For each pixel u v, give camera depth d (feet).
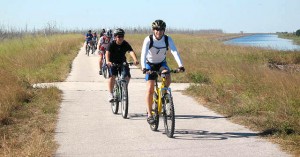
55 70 74.33
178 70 29.43
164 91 30.14
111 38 66.18
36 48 111.65
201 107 41.37
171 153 26.11
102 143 28.78
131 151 26.73
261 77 54.65
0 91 42.55
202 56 106.11
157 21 29.60
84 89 54.29
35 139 28.50
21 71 68.18
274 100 39.58
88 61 101.81
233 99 43.39
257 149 26.40
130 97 47.85
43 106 41.27
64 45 143.23
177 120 35.70
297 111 34.71
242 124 33.50
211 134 30.63
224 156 25.20
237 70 62.08
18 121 35.14
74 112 39.65
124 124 34.63
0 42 150.10
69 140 29.58
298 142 26.78
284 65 108.78
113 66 37.45
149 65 31.07
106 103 44.60
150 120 31.37
